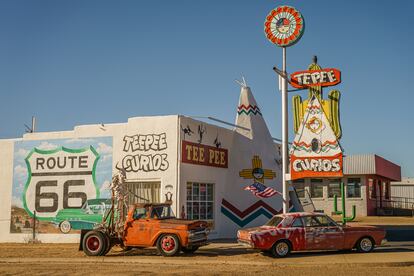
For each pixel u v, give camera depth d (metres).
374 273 12.95
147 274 13.12
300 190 44.25
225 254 17.12
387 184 51.78
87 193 22.11
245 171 23.86
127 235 17.05
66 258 16.59
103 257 16.64
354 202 42.94
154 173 21.31
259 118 24.97
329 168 20.58
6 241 22.84
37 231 22.52
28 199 22.88
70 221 22.12
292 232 16.16
